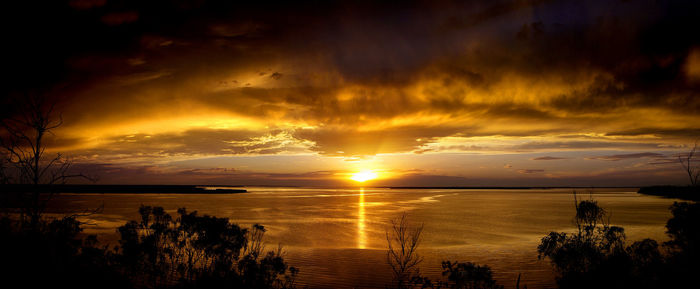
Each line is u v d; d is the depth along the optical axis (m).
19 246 7.55
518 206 56.81
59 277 8.05
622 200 69.25
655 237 21.30
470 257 16.70
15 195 7.59
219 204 58.62
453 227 29.62
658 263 10.10
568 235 23.16
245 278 10.10
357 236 24.28
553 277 13.34
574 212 44.59
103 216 33.44
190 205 55.53
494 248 19.34
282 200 74.44
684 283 9.35
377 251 17.64
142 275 10.87
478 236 24.53
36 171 7.59
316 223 31.98
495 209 50.09
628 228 26.03
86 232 21.50
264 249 17.58
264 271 10.18
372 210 47.94
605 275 10.20
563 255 11.22
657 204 55.66
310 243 21.16
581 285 10.31
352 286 12.02
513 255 17.23
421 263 15.42
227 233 10.70
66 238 8.40
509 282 12.77
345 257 16.09
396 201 73.25
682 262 9.86
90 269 9.02
